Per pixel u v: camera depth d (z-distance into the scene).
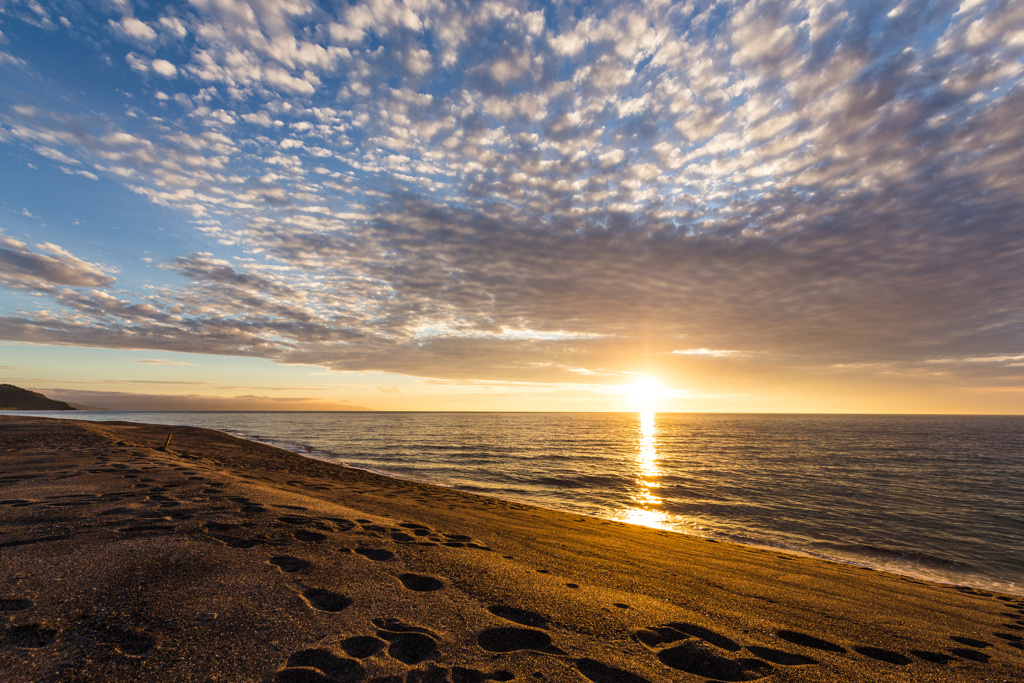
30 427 21.30
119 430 26.17
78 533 4.27
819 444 47.06
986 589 8.23
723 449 40.00
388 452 30.25
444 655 2.65
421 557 4.69
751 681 2.72
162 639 2.47
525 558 5.40
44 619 2.59
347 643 2.66
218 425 68.25
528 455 31.44
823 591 5.65
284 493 7.98
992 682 3.13
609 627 3.35
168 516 5.17
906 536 11.94
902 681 2.98
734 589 5.11
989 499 17.48
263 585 3.41
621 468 25.05
